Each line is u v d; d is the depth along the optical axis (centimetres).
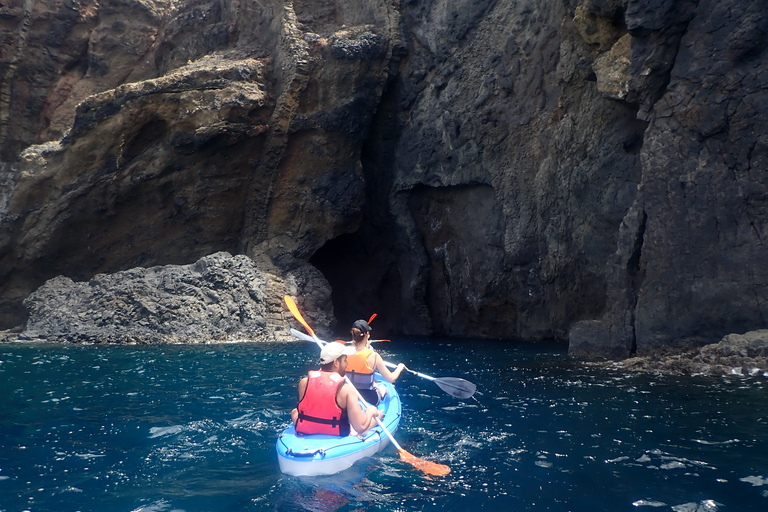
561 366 995
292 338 1490
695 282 959
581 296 1401
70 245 1734
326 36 1834
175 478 458
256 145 1730
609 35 1166
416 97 1750
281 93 1731
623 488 431
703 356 900
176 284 1523
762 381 788
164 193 1728
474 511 395
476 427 601
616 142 1265
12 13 1983
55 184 1728
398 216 1816
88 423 623
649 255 1012
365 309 1906
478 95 1588
